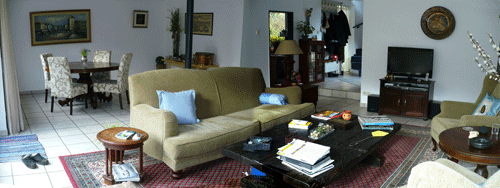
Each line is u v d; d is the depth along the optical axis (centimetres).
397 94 582
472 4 545
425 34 586
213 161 394
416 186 229
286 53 612
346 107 666
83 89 616
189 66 556
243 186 310
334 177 286
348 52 1059
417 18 590
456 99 583
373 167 379
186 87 436
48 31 762
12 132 485
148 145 368
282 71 830
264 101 503
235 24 660
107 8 824
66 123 545
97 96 684
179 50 835
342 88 785
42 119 566
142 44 880
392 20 612
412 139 474
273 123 426
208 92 452
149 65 899
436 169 219
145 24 873
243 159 309
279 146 331
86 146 439
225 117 431
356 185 337
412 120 573
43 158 385
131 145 320
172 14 834
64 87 592
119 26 845
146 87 405
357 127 396
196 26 758
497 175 190
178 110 396
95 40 820
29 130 506
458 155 303
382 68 636
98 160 391
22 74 750
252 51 675
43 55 656
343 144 338
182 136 349
